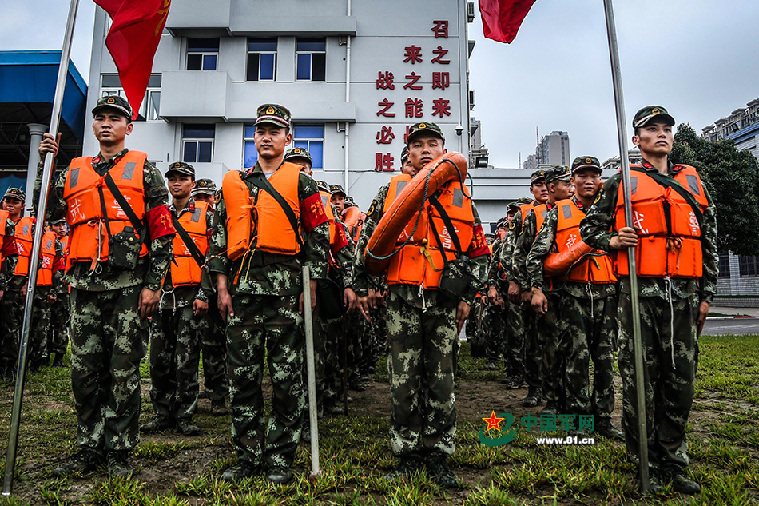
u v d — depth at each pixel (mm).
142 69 3711
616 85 3184
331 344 4750
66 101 15641
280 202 3100
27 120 16422
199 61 17812
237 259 3094
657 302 3061
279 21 17656
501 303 6520
